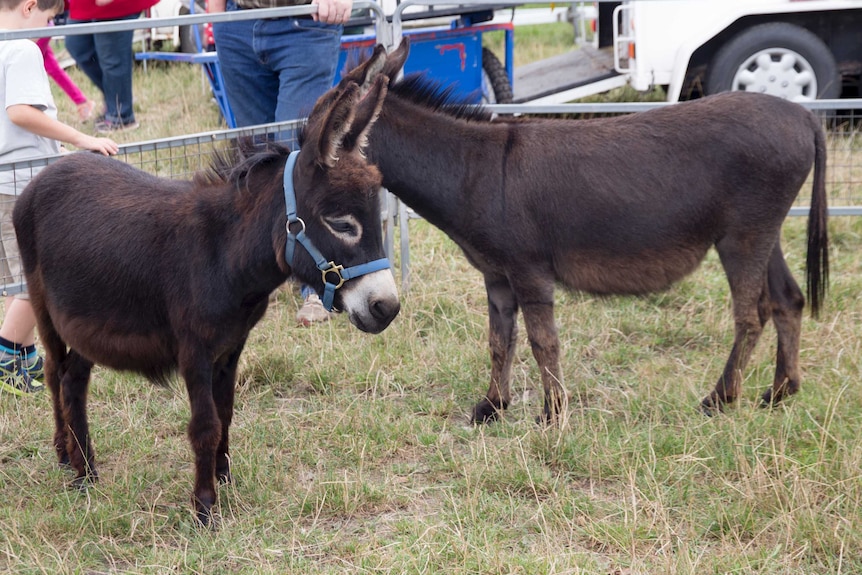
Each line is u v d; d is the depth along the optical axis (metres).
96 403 4.29
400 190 3.89
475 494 3.39
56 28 4.07
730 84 7.57
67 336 3.38
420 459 3.80
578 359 4.64
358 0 4.98
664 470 3.54
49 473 3.66
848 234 6.02
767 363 4.47
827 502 3.29
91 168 3.51
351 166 2.96
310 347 4.77
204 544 3.14
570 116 8.45
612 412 4.07
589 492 3.52
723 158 3.79
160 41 10.85
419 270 5.67
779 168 3.80
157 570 3.00
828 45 7.75
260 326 5.02
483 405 4.14
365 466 3.72
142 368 3.39
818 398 4.03
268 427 4.03
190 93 9.69
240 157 3.28
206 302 3.14
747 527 3.19
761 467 3.36
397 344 4.76
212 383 3.38
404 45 3.74
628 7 7.67
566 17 12.03
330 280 3.03
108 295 3.27
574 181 3.79
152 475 3.65
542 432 3.78
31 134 4.33
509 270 3.89
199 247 3.15
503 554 3.03
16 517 3.31
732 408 4.07
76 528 3.26
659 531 3.16
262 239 3.11
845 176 6.39
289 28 4.87
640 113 3.97
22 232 3.51
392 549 3.11
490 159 3.81
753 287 3.97
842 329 4.73
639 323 5.02
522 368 4.67
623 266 3.92
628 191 3.79
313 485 3.52
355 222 2.96
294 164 3.07
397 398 4.36
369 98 3.03
